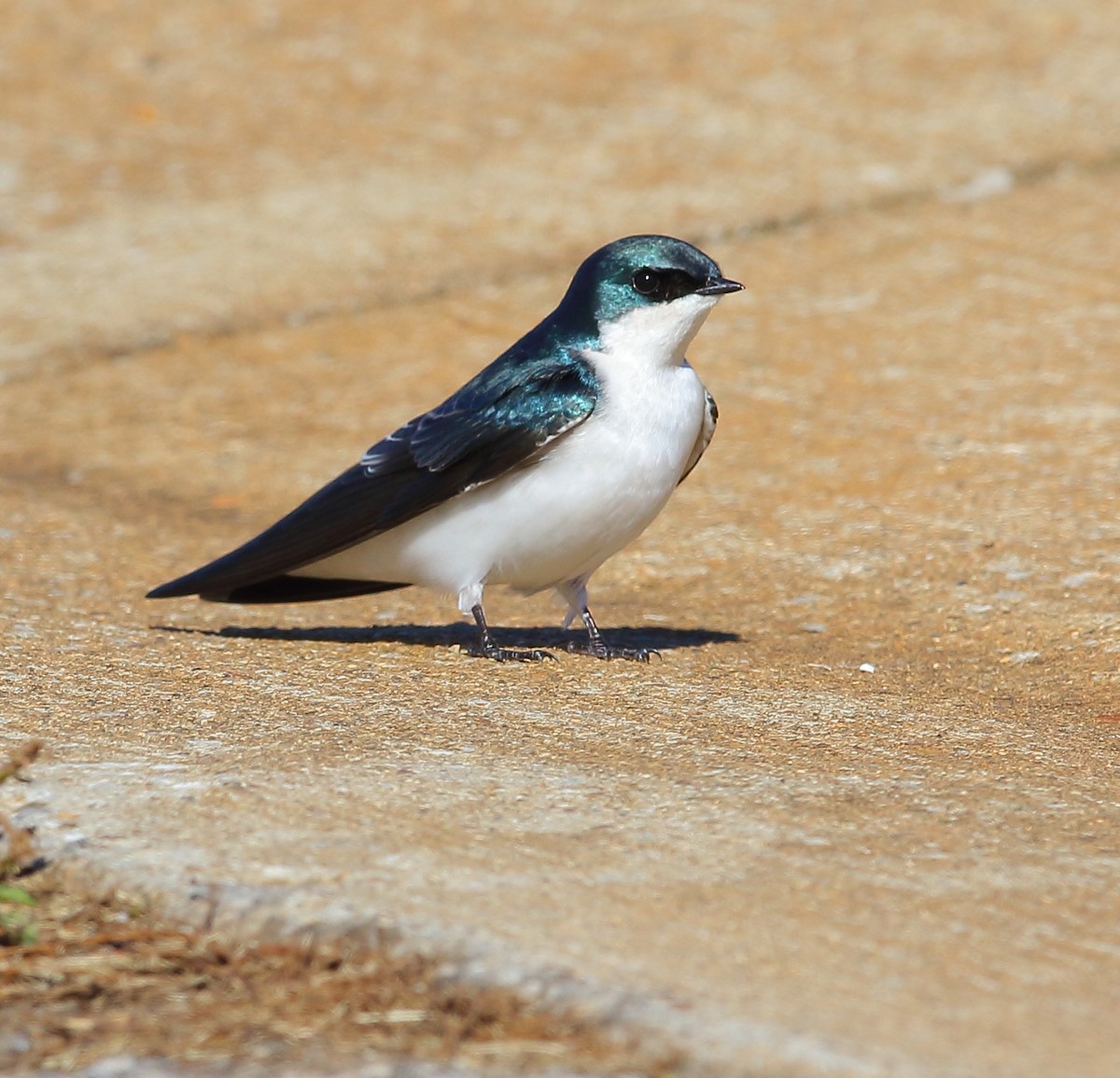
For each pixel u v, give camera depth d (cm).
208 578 1142
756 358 1823
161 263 2109
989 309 1903
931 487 1499
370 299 2019
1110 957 679
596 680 1062
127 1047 634
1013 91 2477
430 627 1232
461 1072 612
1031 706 1055
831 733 959
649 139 2370
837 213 2177
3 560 1355
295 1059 624
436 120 2447
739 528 1450
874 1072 589
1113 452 1541
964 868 758
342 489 1122
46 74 2562
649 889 726
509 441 1054
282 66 2594
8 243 2166
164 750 887
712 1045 608
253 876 731
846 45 2623
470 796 828
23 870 750
